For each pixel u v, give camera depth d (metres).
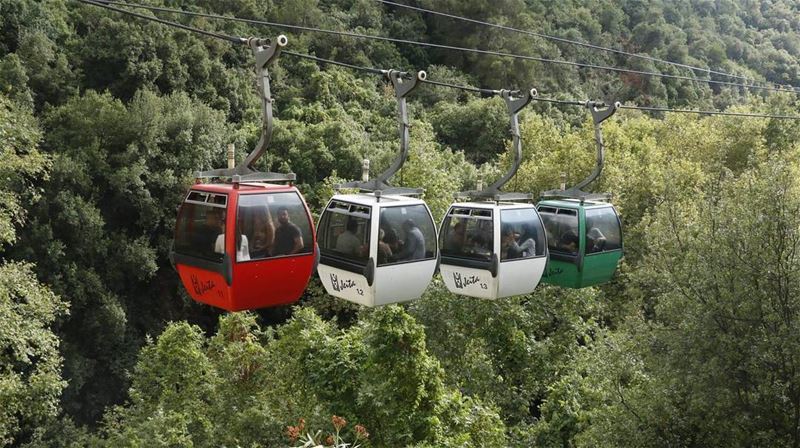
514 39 56.47
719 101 64.25
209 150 34.72
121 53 36.44
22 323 18.75
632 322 16.22
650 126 42.38
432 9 57.81
